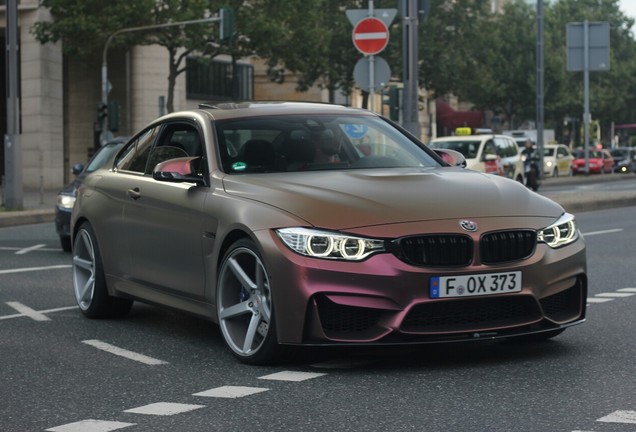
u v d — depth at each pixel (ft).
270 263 24.18
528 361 25.18
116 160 33.86
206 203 27.12
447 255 23.72
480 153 110.42
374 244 23.56
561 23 334.24
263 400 21.72
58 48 165.27
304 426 19.53
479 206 24.71
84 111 182.39
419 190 25.21
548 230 24.93
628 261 48.73
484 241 23.95
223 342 28.84
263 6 152.25
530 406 20.67
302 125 29.30
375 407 20.85
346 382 23.20
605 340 28.02
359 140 29.35
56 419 20.54
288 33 152.05
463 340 23.81
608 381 22.89
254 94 233.14
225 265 26.02
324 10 187.93
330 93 231.91
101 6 144.97
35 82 162.09
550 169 202.80
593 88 321.73
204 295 27.25
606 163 249.55
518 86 298.97
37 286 42.22
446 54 191.31
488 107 305.32
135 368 25.54
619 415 19.83
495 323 24.16
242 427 19.60
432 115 290.76
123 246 31.48
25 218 87.51
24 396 22.65
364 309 23.62
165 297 29.43
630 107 372.99
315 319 23.62
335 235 23.70
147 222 29.99
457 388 22.38
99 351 27.94
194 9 143.02
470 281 23.66
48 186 163.43
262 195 25.61
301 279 23.70
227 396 22.18
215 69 213.87
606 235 62.80
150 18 142.41
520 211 24.95
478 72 198.49
